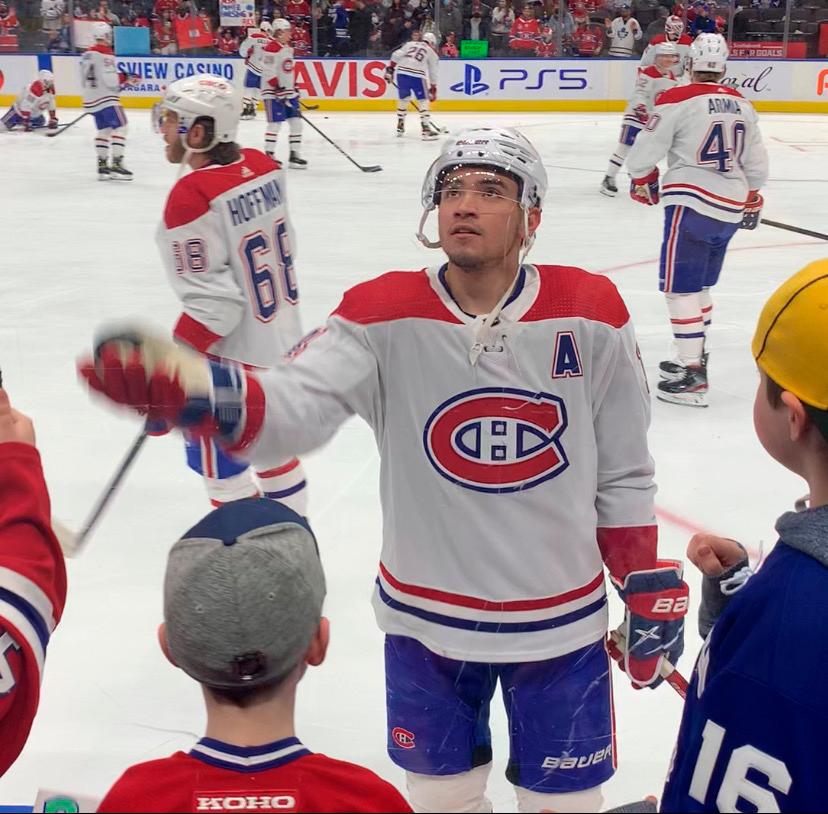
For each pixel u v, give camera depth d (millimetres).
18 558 1310
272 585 1057
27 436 1404
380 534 3279
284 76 11547
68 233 8250
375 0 17453
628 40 17500
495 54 17781
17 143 13648
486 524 1582
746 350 5484
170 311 5918
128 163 12125
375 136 14844
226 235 2678
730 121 4445
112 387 1353
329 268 7234
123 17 17438
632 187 4762
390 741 1712
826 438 1166
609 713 1685
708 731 1132
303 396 1501
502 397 1552
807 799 1061
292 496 2949
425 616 1623
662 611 1659
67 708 2373
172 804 1032
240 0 17297
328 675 2502
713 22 17516
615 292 1600
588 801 1686
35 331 5457
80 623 2740
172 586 1081
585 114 17469
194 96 2652
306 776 1053
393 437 1601
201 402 1379
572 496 1595
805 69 17516
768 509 3586
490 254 1500
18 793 2062
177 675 2520
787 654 1071
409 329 1553
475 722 1690
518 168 1520
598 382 1589
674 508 3580
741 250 8055
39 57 17312
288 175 11367
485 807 1737
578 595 1632
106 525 3279
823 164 12375
